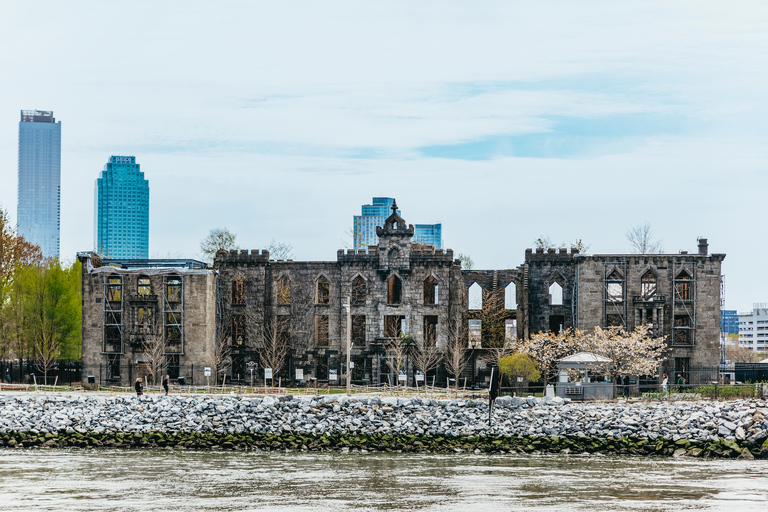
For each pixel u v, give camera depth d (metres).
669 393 78.69
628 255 99.81
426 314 103.44
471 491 51.41
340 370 104.25
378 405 73.31
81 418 74.81
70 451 68.94
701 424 67.62
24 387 92.50
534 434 69.44
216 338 104.19
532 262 104.19
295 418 73.00
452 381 101.94
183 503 48.50
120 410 75.44
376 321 103.62
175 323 99.94
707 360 99.00
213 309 102.88
